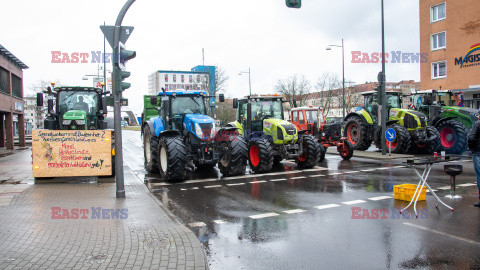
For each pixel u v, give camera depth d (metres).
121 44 8.02
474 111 15.51
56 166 10.64
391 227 5.80
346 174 11.09
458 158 7.35
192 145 10.98
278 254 4.80
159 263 4.32
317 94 49.94
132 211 6.82
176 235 5.38
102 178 11.12
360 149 17.50
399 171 11.47
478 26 24.81
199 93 11.75
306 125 18.08
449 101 17.59
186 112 11.54
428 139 15.52
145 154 13.45
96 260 4.40
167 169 10.21
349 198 7.91
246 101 13.46
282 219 6.41
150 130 12.16
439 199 7.09
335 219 6.33
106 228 5.71
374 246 5.00
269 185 9.62
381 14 14.96
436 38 28.27
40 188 9.34
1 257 4.47
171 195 8.61
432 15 28.36
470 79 25.52
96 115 12.91
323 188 9.05
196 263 4.34
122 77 8.05
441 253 4.70
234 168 10.98
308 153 12.17
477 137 6.90
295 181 10.12
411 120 15.53
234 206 7.43
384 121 15.21
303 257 4.68
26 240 5.11
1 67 23.42
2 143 27.98
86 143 10.76
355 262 4.48
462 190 8.34
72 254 4.59
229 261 4.61
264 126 12.59
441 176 10.27
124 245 4.93
